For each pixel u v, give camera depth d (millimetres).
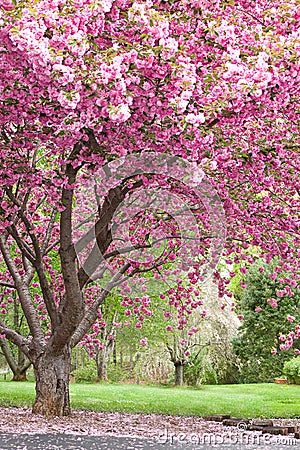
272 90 7527
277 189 11797
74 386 20234
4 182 9617
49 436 8336
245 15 8680
